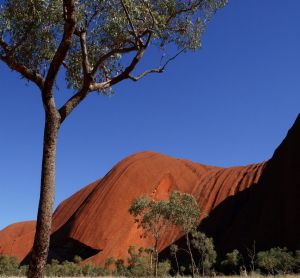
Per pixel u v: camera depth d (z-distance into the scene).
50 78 7.64
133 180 86.19
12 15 8.92
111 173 91.12
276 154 62.28
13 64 8.04
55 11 9.05
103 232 74.56
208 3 9.75
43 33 9.23
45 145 7.54
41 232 7.11
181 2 9.78
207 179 89.00
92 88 8.61
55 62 7.61
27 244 95.81
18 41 8.99
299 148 55.91
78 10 8.63
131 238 73.88
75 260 67.12
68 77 10.28
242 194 75.19
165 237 70.81
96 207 80.56
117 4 9.28
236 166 91.88
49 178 7.38
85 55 8.55
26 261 86.06
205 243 36.59
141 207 29.27
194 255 59.06
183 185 88.75
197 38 9.92
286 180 54.84
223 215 71.56
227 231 59.66
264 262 30.64
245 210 60.97
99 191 85.44
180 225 27.06
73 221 80.00
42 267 7.02
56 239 78.38
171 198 26.84
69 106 8.12
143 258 39.31
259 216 56.16
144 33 9.37
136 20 9.64
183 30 9.95
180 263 60.22
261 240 52.22
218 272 39.66
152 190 85.50
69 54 10.19
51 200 7.30
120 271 44.66
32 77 8.03
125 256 70.38
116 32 9.59
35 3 8.95
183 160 99.44
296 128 59.47
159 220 28.81
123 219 77.38
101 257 69.50
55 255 76.69
